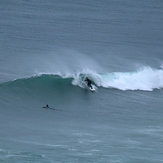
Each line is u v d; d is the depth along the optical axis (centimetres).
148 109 19238
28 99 19288
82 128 16200
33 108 18288
